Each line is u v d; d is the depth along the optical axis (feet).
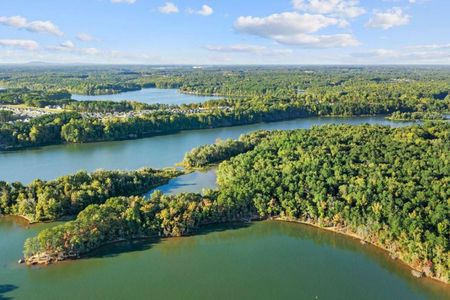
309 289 555.28
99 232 648.38
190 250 647.56
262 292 551.18
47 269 595.47
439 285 551.59
